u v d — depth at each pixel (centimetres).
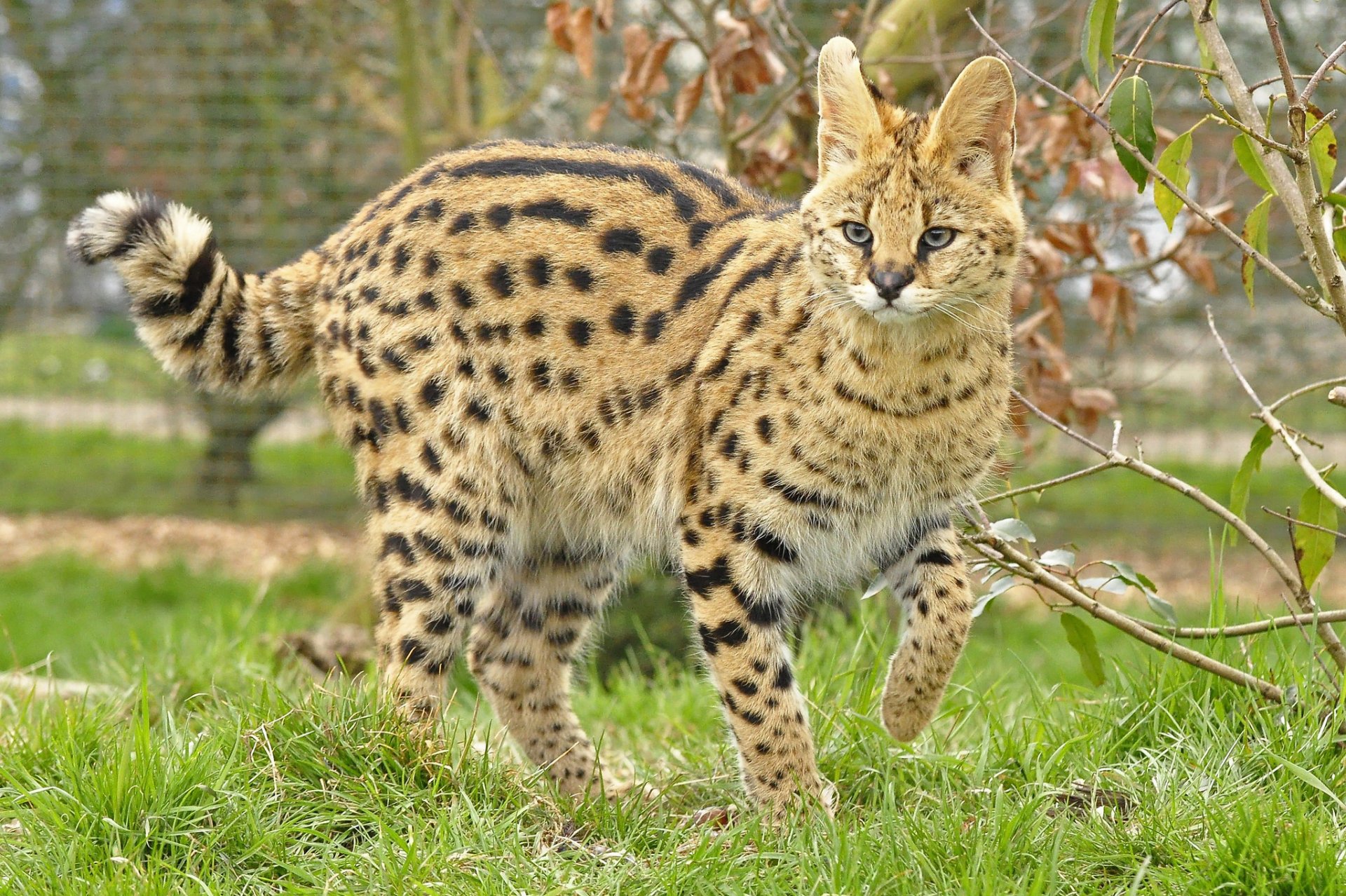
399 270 870
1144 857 681
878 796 801
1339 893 618
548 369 863
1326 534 853
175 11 1989
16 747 806
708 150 1494
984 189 768
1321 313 739
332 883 673
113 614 1733
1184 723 805
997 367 812
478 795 778
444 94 1878
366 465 894
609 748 1048
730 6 1073
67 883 655
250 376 941
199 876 682
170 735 781
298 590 1917
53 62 2038
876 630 1189
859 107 779
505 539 893
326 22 1805
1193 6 743
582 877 685
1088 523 1969
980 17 1230
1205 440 2055
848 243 767
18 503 2197
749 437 799
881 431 790
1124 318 1131
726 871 682
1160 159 800
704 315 837
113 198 902
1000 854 676
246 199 2014
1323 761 751
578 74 1717
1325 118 716
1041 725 843
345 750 777
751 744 800
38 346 2231
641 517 878
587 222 862
